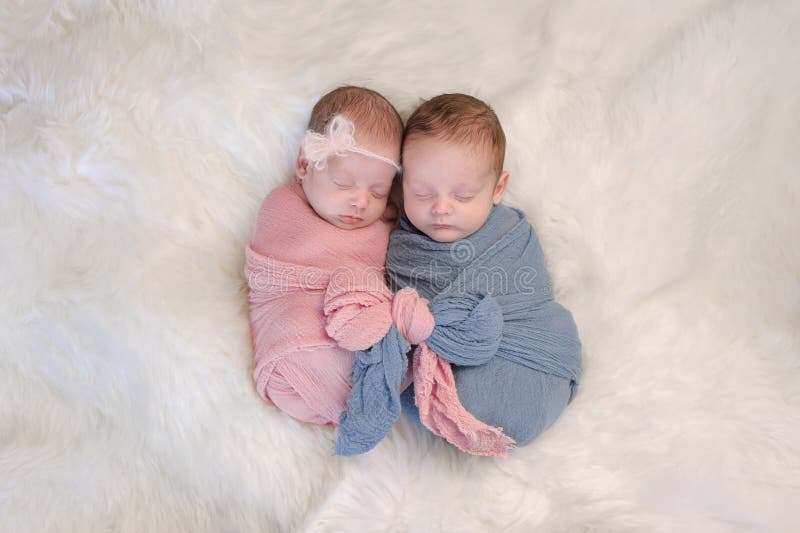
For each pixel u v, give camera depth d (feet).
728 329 5.37
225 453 4.64
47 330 4.77
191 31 5.10
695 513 4.60
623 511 4.60
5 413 4.85
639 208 5.31
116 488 4.70
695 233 5.45
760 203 5.48
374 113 4.80
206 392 4.71
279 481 4.64
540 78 5.20
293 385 4.58
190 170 5.12
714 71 5.25
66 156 4.87
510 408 4.59
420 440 4.84
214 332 4.79
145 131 5.02
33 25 5.42
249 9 5.15
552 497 4.69
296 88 5.02
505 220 5.08
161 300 4.75
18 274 4.76
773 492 4.63
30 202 4.84
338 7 5.28
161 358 4.69
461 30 5.26
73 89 5.00
